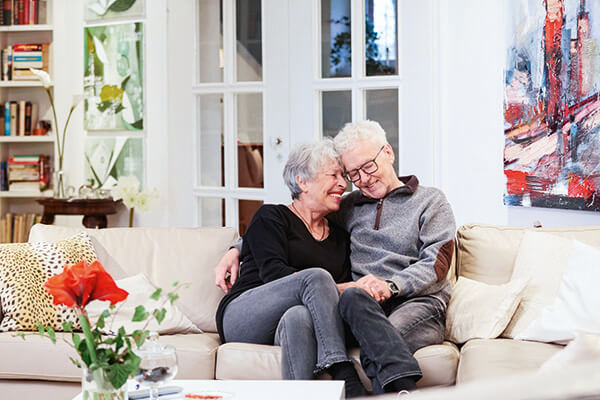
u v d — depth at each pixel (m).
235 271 2.67
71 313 2.54
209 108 4.42
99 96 4.64
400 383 2.01
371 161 2.57
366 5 3.92
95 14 4.65
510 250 2.58
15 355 2.39
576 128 3.08
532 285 2.40
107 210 4.38
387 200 2.61
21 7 4.88
